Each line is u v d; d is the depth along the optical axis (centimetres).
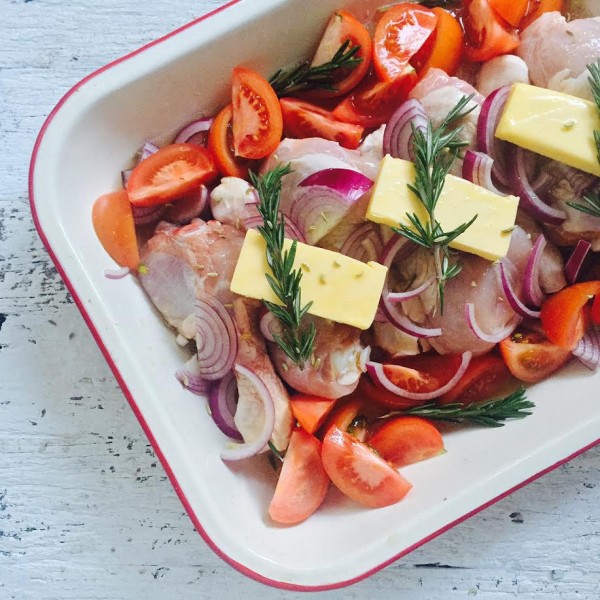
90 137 64
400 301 66
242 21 64
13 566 68
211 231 65
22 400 69
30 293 69
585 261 69
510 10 68
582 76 67
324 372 65
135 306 65
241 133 66
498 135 65
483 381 69
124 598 68
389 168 64
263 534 63
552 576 69
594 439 64
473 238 64
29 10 71
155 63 64
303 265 63
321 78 68
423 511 63
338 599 68
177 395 64
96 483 68
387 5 68
